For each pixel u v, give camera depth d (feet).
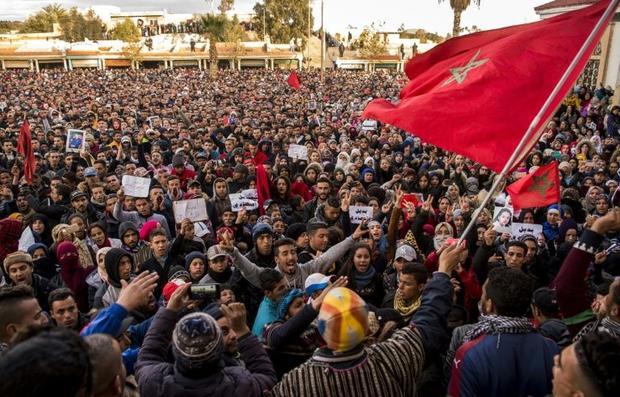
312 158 38.65
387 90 130.21
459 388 7.63
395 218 17.61
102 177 31.94
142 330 11.54
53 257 19.13
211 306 9.68
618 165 34.81
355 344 6.77
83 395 4.52
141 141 46.19
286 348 9.98
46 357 4.31
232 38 215.10
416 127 12.02
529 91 11.72
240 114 81.15
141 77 162.91
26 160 30.58
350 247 16.34
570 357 5.66
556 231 23.71
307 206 27.48
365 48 229.45
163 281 17.79
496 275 8.09
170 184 27.50
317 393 6.72
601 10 12.07
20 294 9.56
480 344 7.60
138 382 7.89
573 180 33.60
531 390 7.25
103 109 79.77
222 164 36.22
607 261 17.98
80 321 12.81
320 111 87.51
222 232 15.28
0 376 4.20
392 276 16.14
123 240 20.01
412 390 7.18
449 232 20.16
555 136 49.60
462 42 13.66
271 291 12.81
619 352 5.40
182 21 334.85
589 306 8.61
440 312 7.80
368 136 52.75
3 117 67.56
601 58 75.72
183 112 74.74
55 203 26.35
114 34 245.86
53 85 133.49
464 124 11.81
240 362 8.90
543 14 88.17
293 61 229.66
